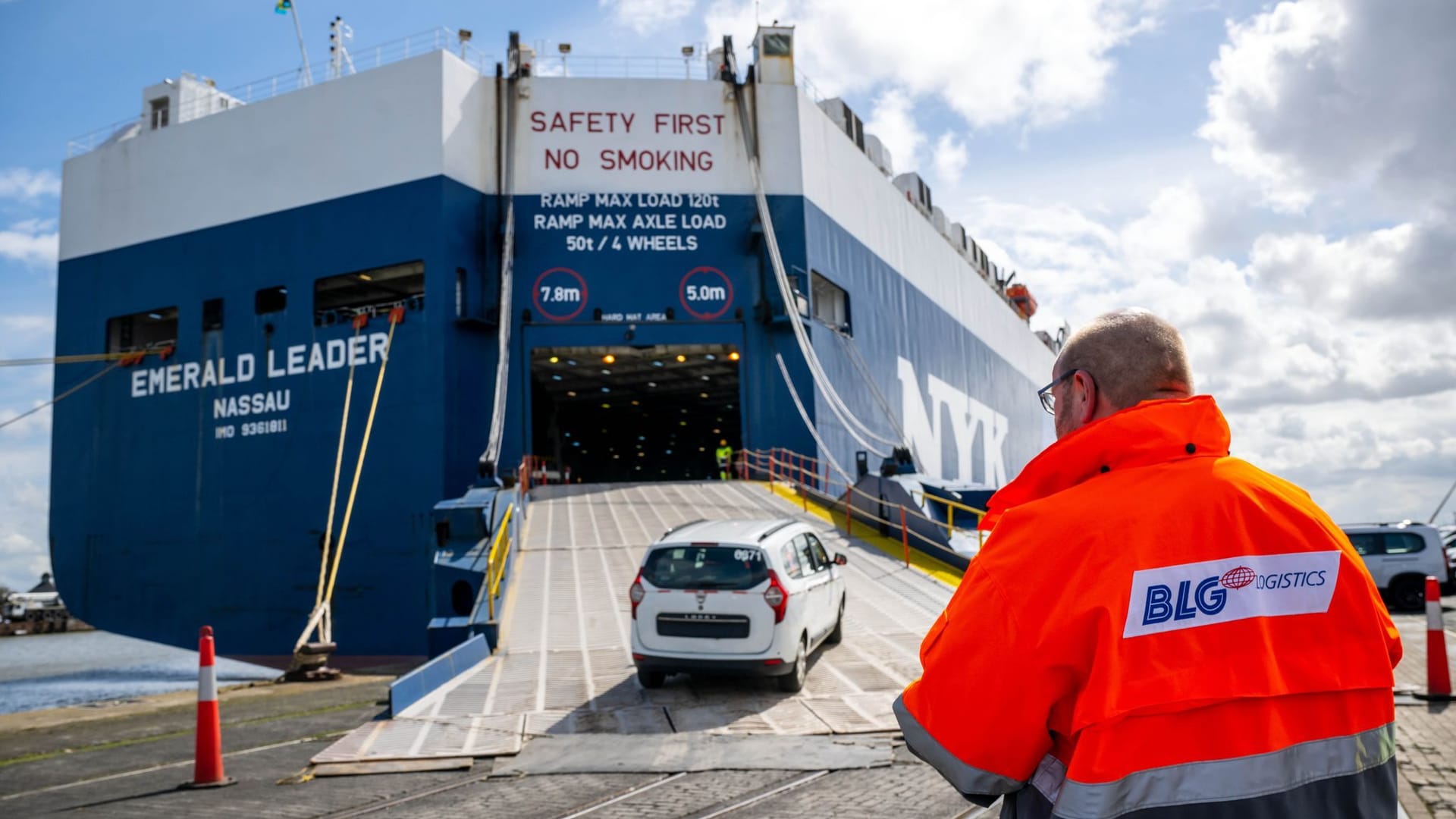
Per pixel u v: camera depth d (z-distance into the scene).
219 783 6.90
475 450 26.00
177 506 27.36
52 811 6.14
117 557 27.83
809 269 29.58
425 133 26.64
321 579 21.27
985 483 48.12
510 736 8.55
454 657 11.55
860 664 11.69
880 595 16.02
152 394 28.36
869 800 6.11
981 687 1.60
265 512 26.27
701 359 31.08
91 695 23.02
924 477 22.23
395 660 24.23
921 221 42.41
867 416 32.97
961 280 47.62
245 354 27.36
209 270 28.20
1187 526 1.56
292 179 27.72
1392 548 21.02
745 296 28.88
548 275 27.98
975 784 1.65
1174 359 1.83
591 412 46.50
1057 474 1.82
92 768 7.62
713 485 26.53
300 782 7.04
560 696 10.35
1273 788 1.47
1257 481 1.66
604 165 28.78
